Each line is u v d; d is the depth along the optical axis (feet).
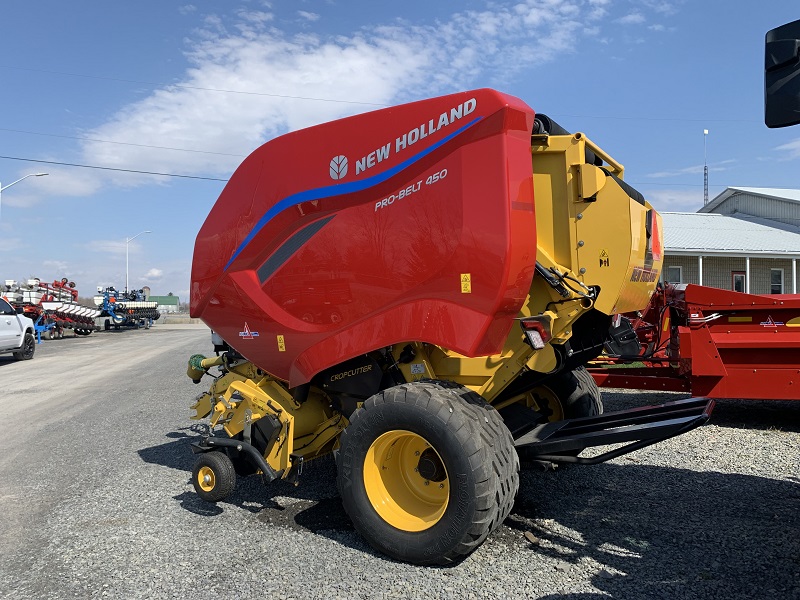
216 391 16.74
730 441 20.11
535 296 13.37
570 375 17.07
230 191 15.34
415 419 11.28
